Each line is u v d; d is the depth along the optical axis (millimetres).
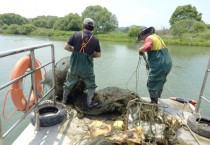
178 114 3934
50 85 4156
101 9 62125
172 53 26250
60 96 4227
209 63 3549
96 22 61312
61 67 4113
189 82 12773
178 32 46344
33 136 3039
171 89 11398
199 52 28094
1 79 10367
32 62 2891
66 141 2963
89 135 3096
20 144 2857
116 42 40531
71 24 63188
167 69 3678
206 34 44656
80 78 3713
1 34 54656
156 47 3646
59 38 42719
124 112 3570
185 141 3121
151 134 2771
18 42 31234
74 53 3471
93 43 3465
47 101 3977
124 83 11602
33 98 3248
